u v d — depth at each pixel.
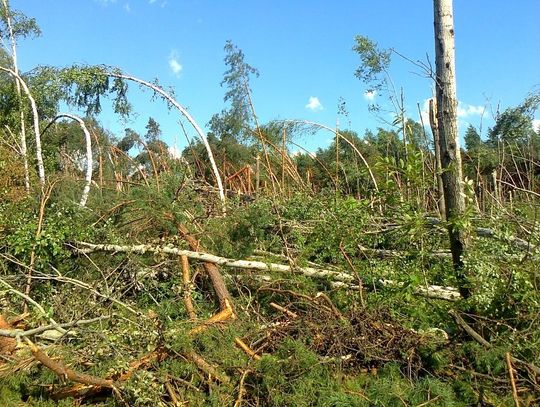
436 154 5.09
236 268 5.70
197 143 13.65
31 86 10.11
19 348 4.15
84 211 6.20
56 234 5.62
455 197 4.60
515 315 4.05
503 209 5.42
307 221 6.73
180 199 6.45
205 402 3.69
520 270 4.12
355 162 8.80
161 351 3.97
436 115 4.77
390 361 3.88
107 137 12.50
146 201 5.90
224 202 7.43
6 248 5.86
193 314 4.73
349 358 3.95
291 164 9.78
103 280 5.10
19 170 6.93
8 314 4.97
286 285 5.31
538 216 5.41
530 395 3.54
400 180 5.50
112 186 8.27
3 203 6.25
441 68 4.61
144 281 5.51
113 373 3.71
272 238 6.45
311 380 3.60
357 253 5.75
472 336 3.85
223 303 4.92
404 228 5.00
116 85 10.20
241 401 3.63
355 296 4.84
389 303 4.45
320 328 4.16
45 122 10.75
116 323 4.12
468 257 4.27
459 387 3.66
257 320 4.68
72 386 3.87
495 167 8.51
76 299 4.73
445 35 4.60
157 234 6.07
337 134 8.68
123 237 6.01
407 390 3.53
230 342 4.07
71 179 6.77
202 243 6.03
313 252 5.84
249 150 13.38
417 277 4.47
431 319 4.43
